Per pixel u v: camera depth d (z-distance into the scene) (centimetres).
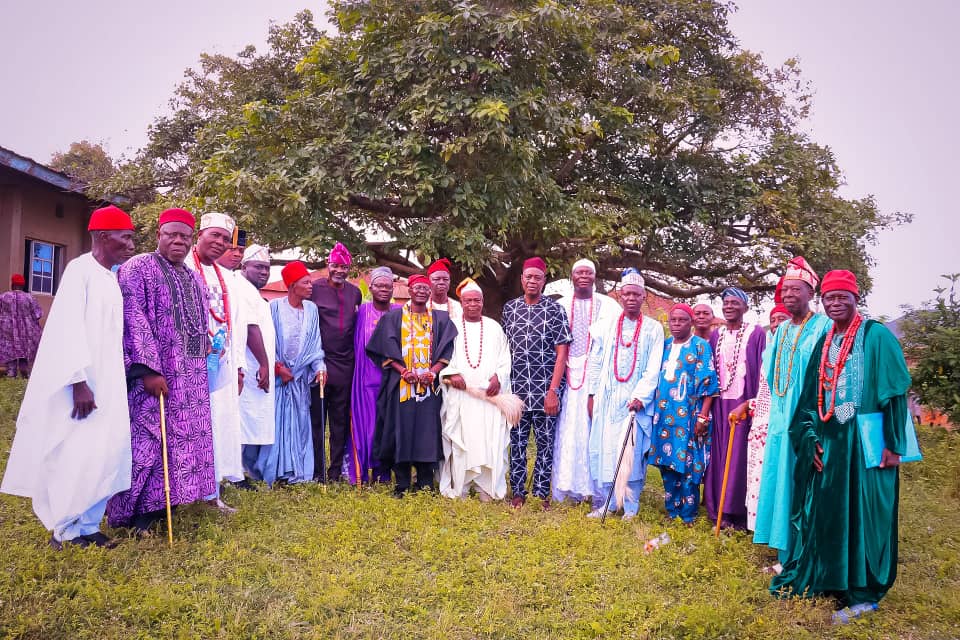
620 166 1411
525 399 617
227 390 562
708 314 623
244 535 476
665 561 471
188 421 487
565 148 1307
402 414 616
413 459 614
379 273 675
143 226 1262
